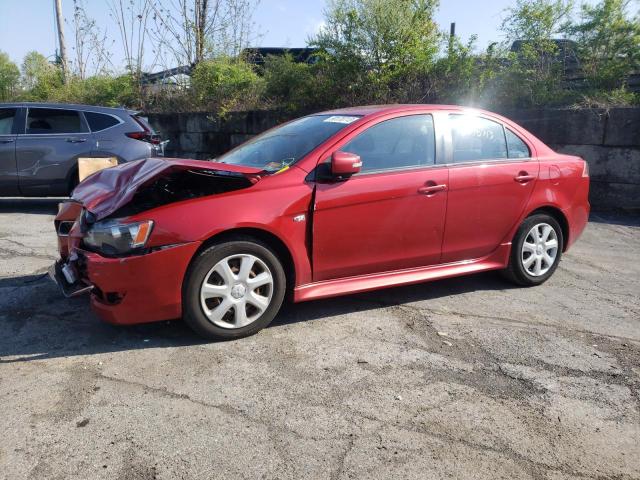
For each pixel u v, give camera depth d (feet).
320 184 12.74
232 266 12.06
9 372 10.77
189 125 40.83
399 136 14.02
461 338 12.69
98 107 27.96
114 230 11.31
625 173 27.07
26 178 26.78
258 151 14.61
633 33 30.30
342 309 14.30
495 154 15.38
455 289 16.08
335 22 34.45
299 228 12.50
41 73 55.93
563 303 15.14
